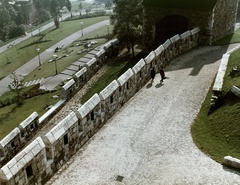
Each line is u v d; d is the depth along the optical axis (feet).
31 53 249.75
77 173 54.95
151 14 136.98
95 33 262.06
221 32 134.62
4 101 147.84
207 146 60.39
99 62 120.37
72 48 231.30
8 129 118.52
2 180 45.68
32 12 438.81
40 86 169.89
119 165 56.44
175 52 108.47
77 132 59.82
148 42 143.33
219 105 71.31
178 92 82.43
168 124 68.49
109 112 70.69
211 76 91.86
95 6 501.97
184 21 129.59
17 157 47.70
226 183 50.75
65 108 96.43
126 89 77.25
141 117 71.41
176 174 53.42
